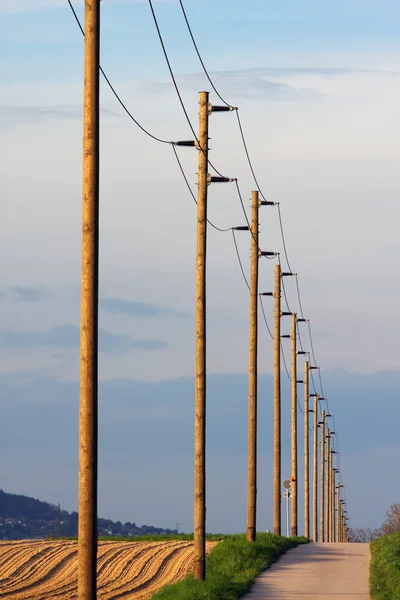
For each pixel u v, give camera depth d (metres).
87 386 35.88
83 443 35.91
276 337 93.75
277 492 93.50
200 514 55.69
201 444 55.88
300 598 51.69
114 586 61.38
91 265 36.03
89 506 35.81
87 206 36.12
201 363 55.97
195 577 55.41
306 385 135.88
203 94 56.59
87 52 36.19
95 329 36.03
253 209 75.62
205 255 56.31
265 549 72.62
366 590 54.66
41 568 68.19
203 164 56.47
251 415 75.44
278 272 93.81
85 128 36.25
